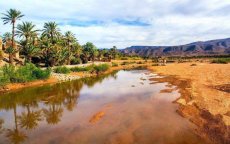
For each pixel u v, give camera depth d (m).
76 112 19.95
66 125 16.56
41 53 61.28
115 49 125.75
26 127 16.70
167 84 32.97
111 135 14.08
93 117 17.94
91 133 14.60
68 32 73.31
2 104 24.20
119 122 16.39
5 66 35.84
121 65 86.81
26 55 57.84
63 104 23.39
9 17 53.16
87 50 86.50
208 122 15.09
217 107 18.20
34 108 22.28
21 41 57.62
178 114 17.45
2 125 17.38
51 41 63.00
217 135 12.97
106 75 52.94
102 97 25.66
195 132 13.70
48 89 32.75
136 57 143.38
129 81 39.16
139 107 20.19
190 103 20.30
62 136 14.42
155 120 16.38
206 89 26.23
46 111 20.97
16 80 34.81
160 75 46.88
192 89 26.84
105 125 15.94
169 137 13.27
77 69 53.22
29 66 39.78
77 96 27.17
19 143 13.72
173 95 24.52
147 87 31.09
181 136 13.30
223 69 51.09
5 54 60.69
